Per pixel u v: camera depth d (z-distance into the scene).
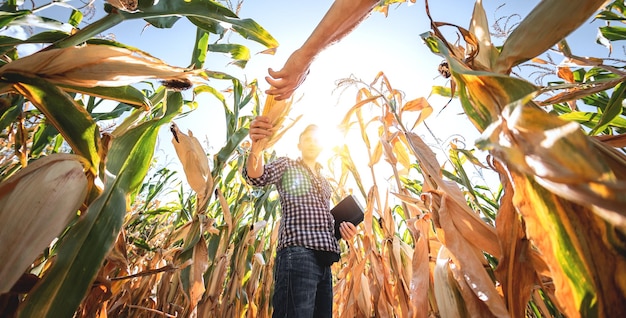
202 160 1.33
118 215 0.72
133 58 0.79
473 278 0.69
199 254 1.41
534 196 0.46
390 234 1.47
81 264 0.62
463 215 0.80
